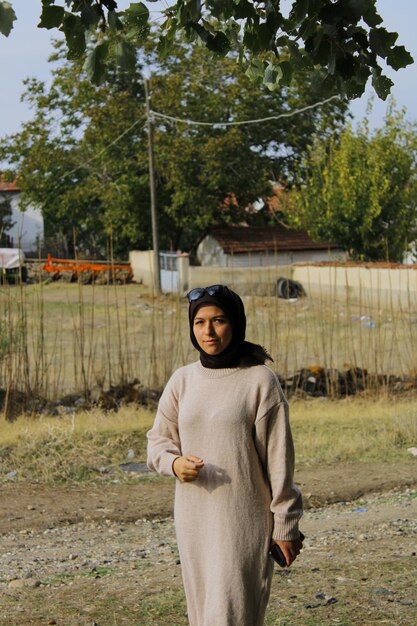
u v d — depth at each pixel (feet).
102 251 173.58
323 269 109.50
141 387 48.88
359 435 40.19
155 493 32.91
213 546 12.46
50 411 45.09
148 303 112.98
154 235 120.98
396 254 126.11
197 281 122.72
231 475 12.44
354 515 29.22
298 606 18.65
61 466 35.58
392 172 123.03
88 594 20.16
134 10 15.79
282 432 12.54
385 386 50.16
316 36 15.39
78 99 147.84
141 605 19.04
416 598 18.97
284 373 52.54
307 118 143.95
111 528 28.86
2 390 46.96
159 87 140.87
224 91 139.54
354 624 17.44
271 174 146.51
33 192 155.84
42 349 48.44
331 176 125.08
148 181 141.38
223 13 15.39
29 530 28.50
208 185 137.69
